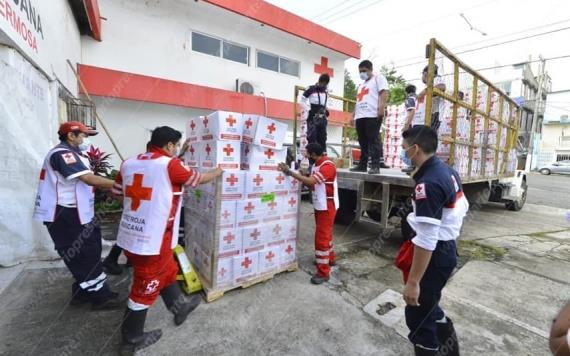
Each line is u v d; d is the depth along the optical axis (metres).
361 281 3.25
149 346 2.12
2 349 2.04
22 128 3.19
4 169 3.13
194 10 8.52
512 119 6.53
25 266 3.26
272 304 2.71
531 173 23.48
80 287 2.54
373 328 2.42
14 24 2.65
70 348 2.09
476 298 2.97
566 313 0.83
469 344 2.27
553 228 6.03
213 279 2.71
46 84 3.67
